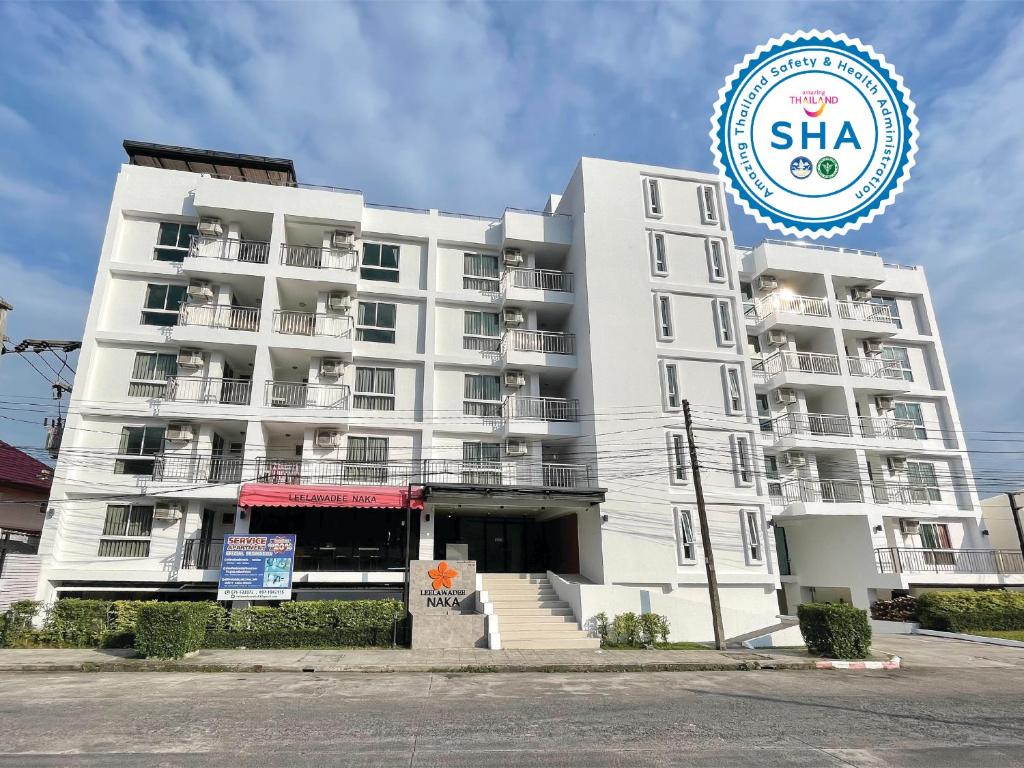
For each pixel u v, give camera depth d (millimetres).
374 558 20438
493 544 23641
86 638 15578
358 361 21703
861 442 25406
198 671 12742
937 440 27766
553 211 27234
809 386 25891
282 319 21703
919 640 19109
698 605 18594
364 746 7344
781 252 27297
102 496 18656
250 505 17391
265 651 14922
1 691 10445
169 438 19000
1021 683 12273
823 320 26703
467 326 23266
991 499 30188
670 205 24484
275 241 21188
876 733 8242
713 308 23688
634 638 17172
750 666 14117
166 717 8625
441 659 14172
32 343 22516
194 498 18453
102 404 19203
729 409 22484
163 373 20188
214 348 20281
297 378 22750
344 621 15961
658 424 21516
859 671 13898
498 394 22781
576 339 23297
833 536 25234
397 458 21000
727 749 7406
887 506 24828
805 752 7320
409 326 22609
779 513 23484
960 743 7805
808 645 15680
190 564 18375
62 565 17891
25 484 23688
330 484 19391
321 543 20469
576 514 21922
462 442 21812
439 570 17500
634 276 23000
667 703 10039
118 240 20984
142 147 22281
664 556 20172
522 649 16156
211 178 21219
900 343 29188
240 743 7391
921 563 23906
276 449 22188
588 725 8477
